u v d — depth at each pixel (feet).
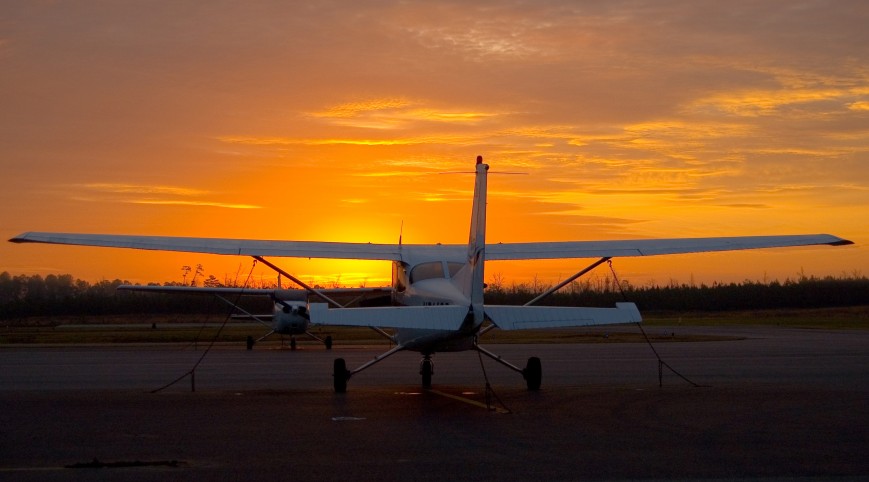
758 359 76.84
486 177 43.50
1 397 48.21
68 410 41.96
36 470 26.86
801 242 51.88
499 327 41.91
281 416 39.40
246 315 107.76
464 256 51.39
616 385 53.72
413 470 26.71
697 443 31.30
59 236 48.32
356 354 92.48
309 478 25.61
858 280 270.87
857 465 27.25
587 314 42.60
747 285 272.72
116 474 26.23
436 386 54.49
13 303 247.91
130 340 131.64
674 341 113.39
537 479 25.36
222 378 61.46
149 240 49.29
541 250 52.42
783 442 31.48
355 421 37.55
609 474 26.00
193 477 25.79
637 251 51.49
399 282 52.44
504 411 40.73
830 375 60.08
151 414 40.24
